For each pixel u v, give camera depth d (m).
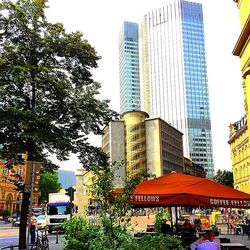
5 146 17.16
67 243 6.81
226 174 110.31
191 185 9.86
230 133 84.69
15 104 17.53
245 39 21.89
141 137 130.00
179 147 151.12
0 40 17.72
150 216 64.94
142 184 10.26
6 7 17.55
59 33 18.48
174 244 6.92
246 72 21.94
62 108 17.83
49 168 19.02
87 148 18.80
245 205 9.27
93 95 19.34
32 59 17.69
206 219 34.22
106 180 7.27
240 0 23.00
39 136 16.17
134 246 6.35
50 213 37.12
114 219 6.80
